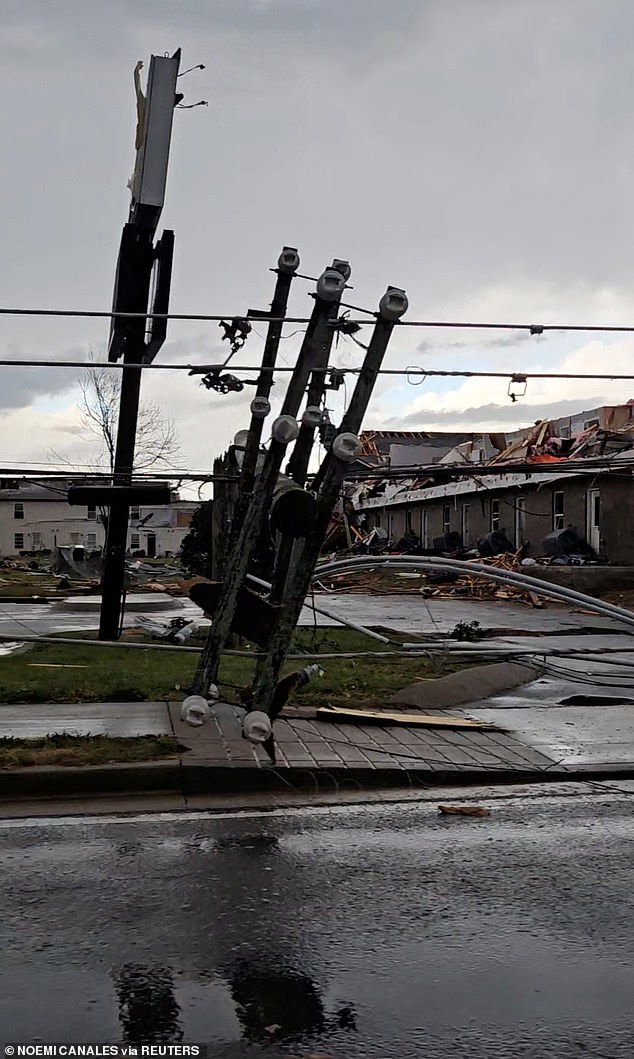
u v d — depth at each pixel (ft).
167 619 71.20
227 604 22.24
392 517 146.72
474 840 21.01
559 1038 12.64
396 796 24.64
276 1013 13.32
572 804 23.90
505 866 19.34
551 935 15.93
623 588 83.82
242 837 21.12
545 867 19.30
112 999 13.69
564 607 80.74
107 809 23.24
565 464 32.99
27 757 25.36
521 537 108.47
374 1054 12.27
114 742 27.12
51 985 14.07
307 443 23.89
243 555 22.29
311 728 30.37
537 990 13.97
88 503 38.96
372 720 31.27
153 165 45.78
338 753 27.09
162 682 37.29
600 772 26.27
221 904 17.22
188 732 28.94
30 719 30.89
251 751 26.78
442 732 30.58
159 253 47.29
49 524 280.31
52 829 21.57
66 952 15.19
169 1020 13.12
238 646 47.80
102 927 16.16
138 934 15.88
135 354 48.32
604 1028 12.91
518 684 40.04
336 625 62.90
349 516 147.23
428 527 133.90
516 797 24.58
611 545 91.35
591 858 19.85
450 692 36.24
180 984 14.14
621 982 14.24
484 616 73.61
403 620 69.77
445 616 73.61
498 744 29.01
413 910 16.99
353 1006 13.52
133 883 18.24
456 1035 12.73
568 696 37.45
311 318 23.72
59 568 154.10
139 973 14.48
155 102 45.62
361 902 17.37
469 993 13.88
